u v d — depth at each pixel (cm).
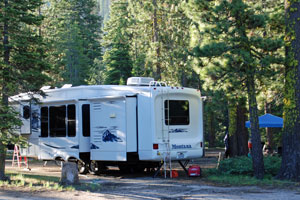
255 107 1330
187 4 1393
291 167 1261
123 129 1425
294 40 1273
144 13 2947
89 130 1568
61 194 1071
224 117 4334
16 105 1770
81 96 1565
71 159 1617
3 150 1308
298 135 1257
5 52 1373
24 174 1557
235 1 1268
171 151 1438
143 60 3350
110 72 4141
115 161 1533
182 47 2791
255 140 1326
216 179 1328
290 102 1271
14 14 1330
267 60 1257
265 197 998
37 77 1401
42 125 1697
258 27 1298
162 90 1430
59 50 3812
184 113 1496
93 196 1042
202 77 1338
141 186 1223
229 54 1279
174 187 1193
